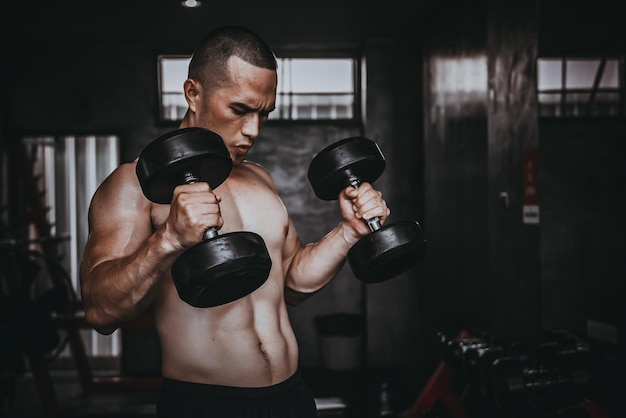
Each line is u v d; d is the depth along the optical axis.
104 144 6.42
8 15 5.24
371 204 1.61
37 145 6.42
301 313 6.26
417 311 6.07
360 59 6.25
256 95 1.48
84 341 6.41
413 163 6.08
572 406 2.40
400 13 5.30
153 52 6.11
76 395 5.45
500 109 3.43
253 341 1.52
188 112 1.59
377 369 6.02
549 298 2.75
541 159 2.84
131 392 5.17
